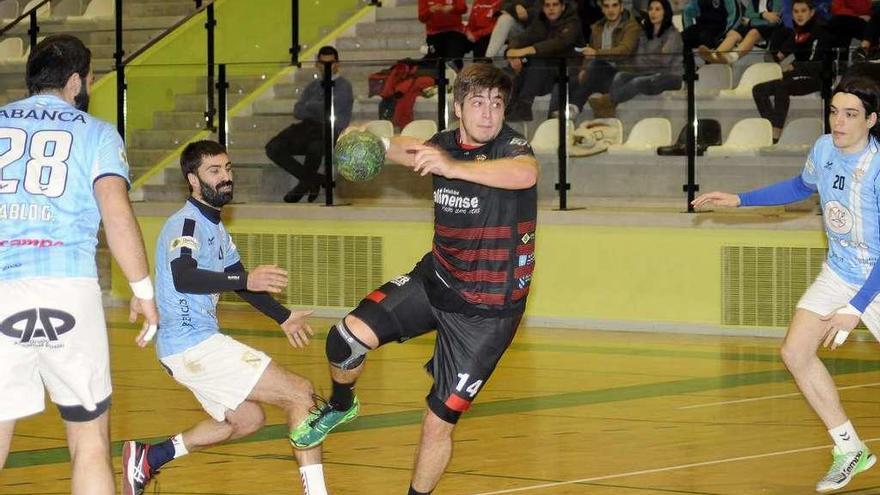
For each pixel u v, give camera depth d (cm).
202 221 817
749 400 1194
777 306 1659
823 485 840
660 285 1712
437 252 745
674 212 1708
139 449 812
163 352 805
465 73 729
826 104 1631
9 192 628
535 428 1065
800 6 1747
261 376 778
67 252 631
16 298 621
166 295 804
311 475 775
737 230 1670
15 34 2319
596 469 909
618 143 1736
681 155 1706
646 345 1584
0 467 646
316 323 1833
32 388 632
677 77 1702
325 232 1911
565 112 1758
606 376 1342
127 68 2033
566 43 1872
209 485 866
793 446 988
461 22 1994
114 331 1752
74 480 636
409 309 746
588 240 1747
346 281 1900
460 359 741
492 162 697
